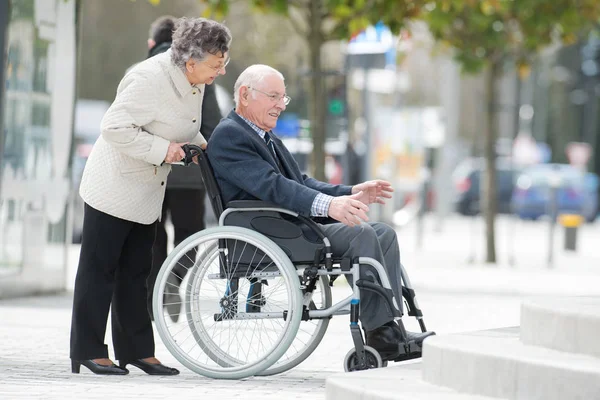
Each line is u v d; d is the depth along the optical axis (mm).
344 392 11039
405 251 43562
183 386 12805
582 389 9820
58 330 17906
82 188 13609
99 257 13578
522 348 10922
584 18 32625
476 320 20688
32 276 23094
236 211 13219
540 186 78562
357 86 43750
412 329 19062
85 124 68500
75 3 23672
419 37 40906
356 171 47406
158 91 13242
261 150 13391
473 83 105812
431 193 80250
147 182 13547
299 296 12930
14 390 12258
